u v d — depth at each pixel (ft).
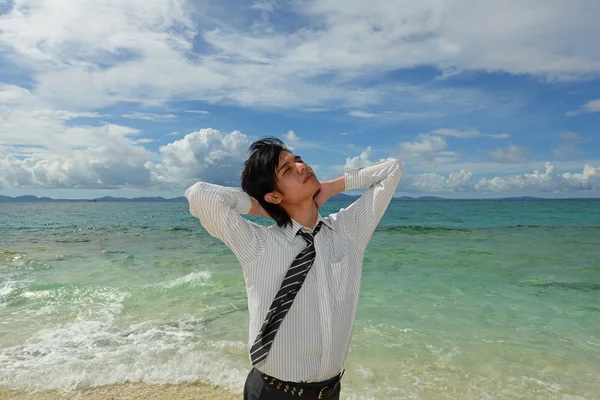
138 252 41.83
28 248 45.21
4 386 13.25
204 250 43.24
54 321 19.29
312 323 5.34
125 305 21.84
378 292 24.88
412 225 77.61
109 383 13.41
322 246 5.67
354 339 16.80
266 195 5.80
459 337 17.17
